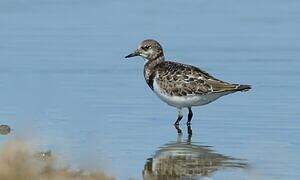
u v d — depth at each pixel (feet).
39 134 60.90
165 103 72.59
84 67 84.28
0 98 72.74
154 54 71.67
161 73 68.80
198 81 66.80
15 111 68.28
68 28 100.89
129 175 51.60
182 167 54.03
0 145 54.44
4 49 90.89
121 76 81.61
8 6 111.96
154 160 55.62
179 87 67.05
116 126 64.80
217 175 51.83
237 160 55.88
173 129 65.10
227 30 100.48
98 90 76.13
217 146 59.88
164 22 104.27
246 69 83.46
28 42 94.12
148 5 113.91
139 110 70.18
